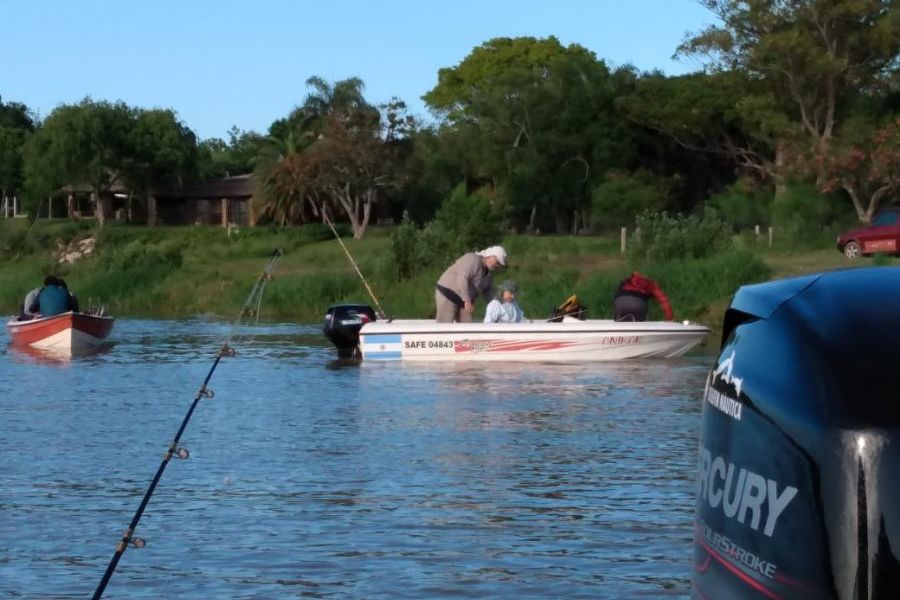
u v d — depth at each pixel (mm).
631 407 14578
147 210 92000
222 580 7090
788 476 3369
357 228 73625
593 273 32906
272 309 37250
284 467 10648
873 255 34688
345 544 7879
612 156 72125
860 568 3148
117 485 9914
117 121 87188
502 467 10500
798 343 3469
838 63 56812
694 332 21469
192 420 13719
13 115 116438
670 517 8523
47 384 17891
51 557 7648
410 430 12750
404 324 21312
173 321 35000
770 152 66875
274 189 76000
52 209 96562
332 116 74938
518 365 20516
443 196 76688
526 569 7219
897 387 3250
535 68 77625
